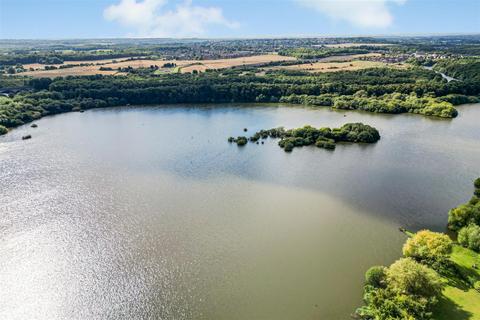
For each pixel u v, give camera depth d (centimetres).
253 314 6881
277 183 12494
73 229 9812
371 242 8962
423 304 6247
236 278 7825
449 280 7206
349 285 7488
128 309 7119
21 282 7838
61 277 7975
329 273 7862
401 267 6831
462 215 9212
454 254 8038
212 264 8294
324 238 9175
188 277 7912
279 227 9712
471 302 6619
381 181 12512
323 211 10525
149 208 10888
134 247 8981
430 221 9962
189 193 11850
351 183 12394
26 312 7062
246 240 9156
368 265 8081
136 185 12519
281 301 7150
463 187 12019
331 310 6862
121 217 10388
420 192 11681
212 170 13762
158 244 9081
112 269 8212
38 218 10381
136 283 7769
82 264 8394
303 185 12294
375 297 6500
